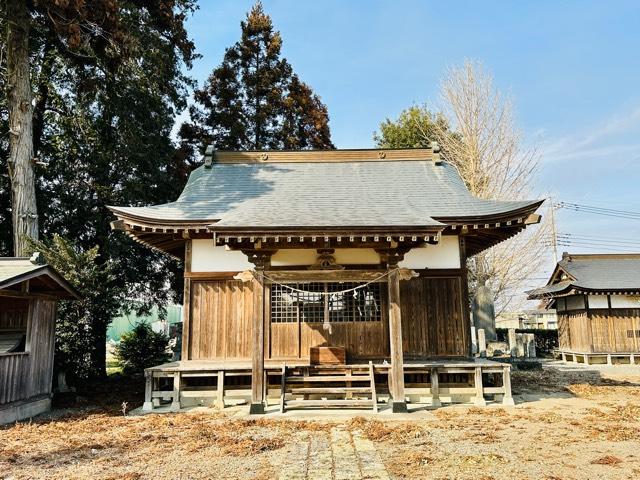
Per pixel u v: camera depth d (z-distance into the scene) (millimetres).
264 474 5062
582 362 18672
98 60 14664
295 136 25375
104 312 11578
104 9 12680
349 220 8406
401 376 8438
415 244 8547
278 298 9938
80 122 15656
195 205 10586
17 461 5660
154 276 18109
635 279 18453
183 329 9891
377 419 7848
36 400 8953
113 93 15734
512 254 20969
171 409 9055
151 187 17172
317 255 9531
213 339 9922
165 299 18875
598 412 8312
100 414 8844
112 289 11758
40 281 8836
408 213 9203
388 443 6309
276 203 10109
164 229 9664
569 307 20031
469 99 21562
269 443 6332
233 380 10031
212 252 10195
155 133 17531
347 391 8672
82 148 16172
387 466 5289
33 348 8984
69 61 15188
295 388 9125
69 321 10758
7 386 8070
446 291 10102
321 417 8055
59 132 16250
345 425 7422
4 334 9250
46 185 15961
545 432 6875
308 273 8656
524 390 11203
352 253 9953
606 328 18078
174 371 9195
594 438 6512
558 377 14062
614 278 18609
